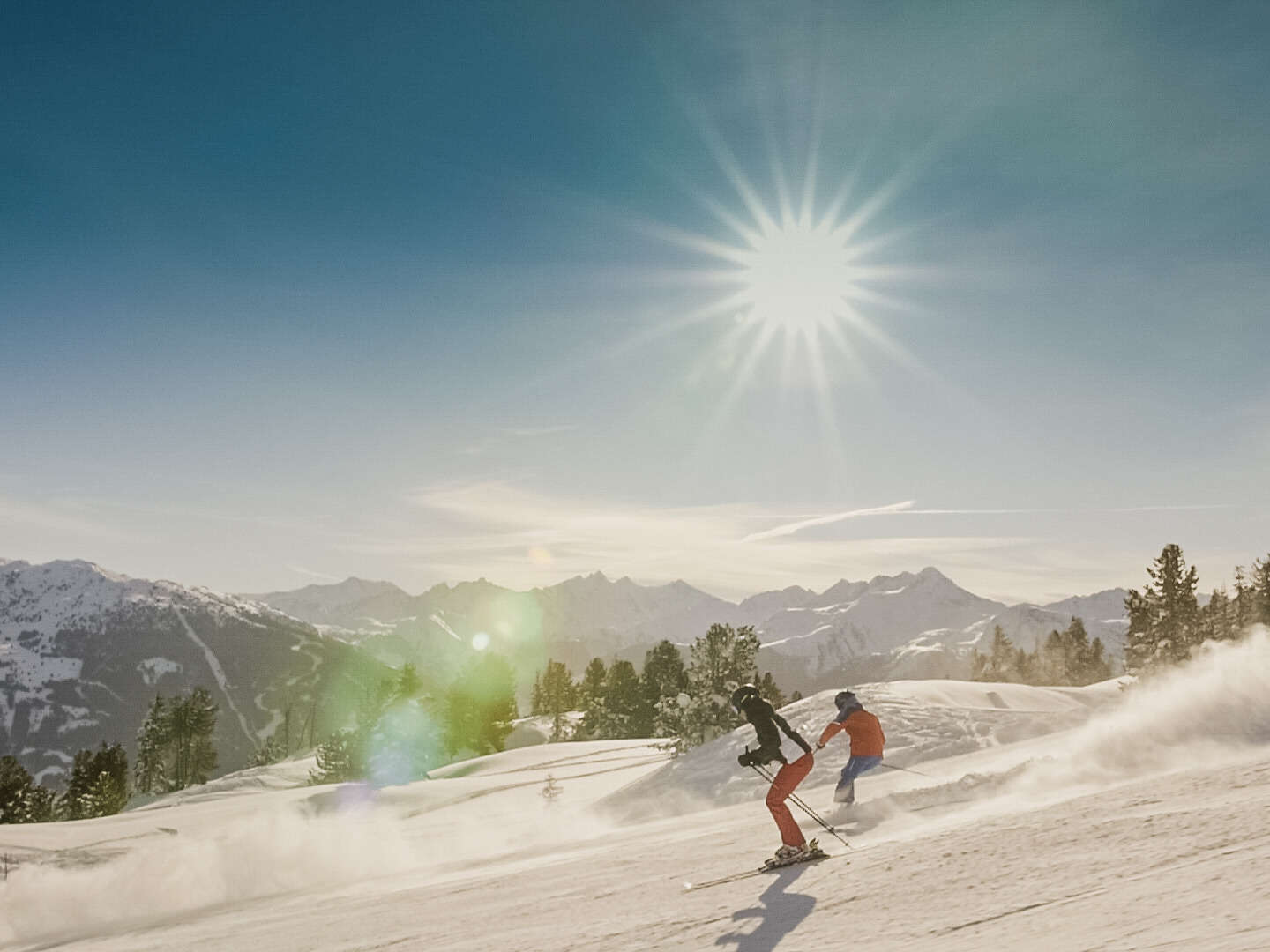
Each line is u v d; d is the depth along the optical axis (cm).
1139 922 360
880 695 2906
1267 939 296
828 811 1106
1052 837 589
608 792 4575
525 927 667
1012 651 14325
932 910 470
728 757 2638
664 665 12469
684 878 774
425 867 1634
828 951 431
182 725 13412
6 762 9412
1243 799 592
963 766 1753
